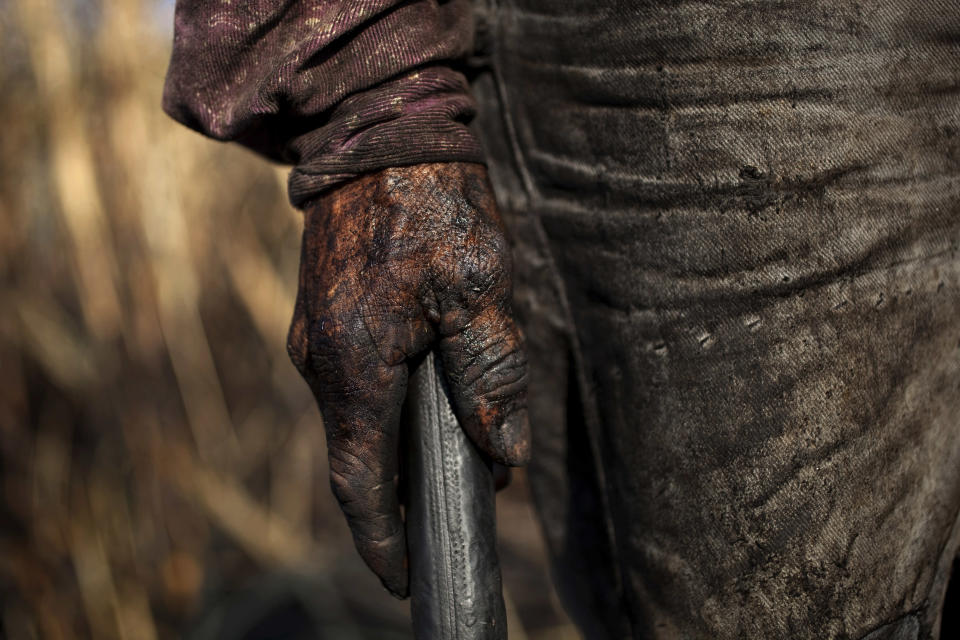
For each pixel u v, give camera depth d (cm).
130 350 193
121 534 187
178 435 200
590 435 104
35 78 186
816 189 94
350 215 94
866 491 95
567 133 100
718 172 95
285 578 195
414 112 94
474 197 94
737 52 93
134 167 192
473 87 106
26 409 190
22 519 182
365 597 194
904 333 95
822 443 95
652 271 98
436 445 95
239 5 95
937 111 94
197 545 201
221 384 225
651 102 96
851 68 93
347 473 95
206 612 188
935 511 96
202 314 219
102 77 188
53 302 194
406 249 93
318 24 94
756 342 95
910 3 92
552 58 100
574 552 110
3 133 183
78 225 183
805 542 95
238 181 216
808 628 96
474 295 93
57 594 178
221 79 96
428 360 95
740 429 96
